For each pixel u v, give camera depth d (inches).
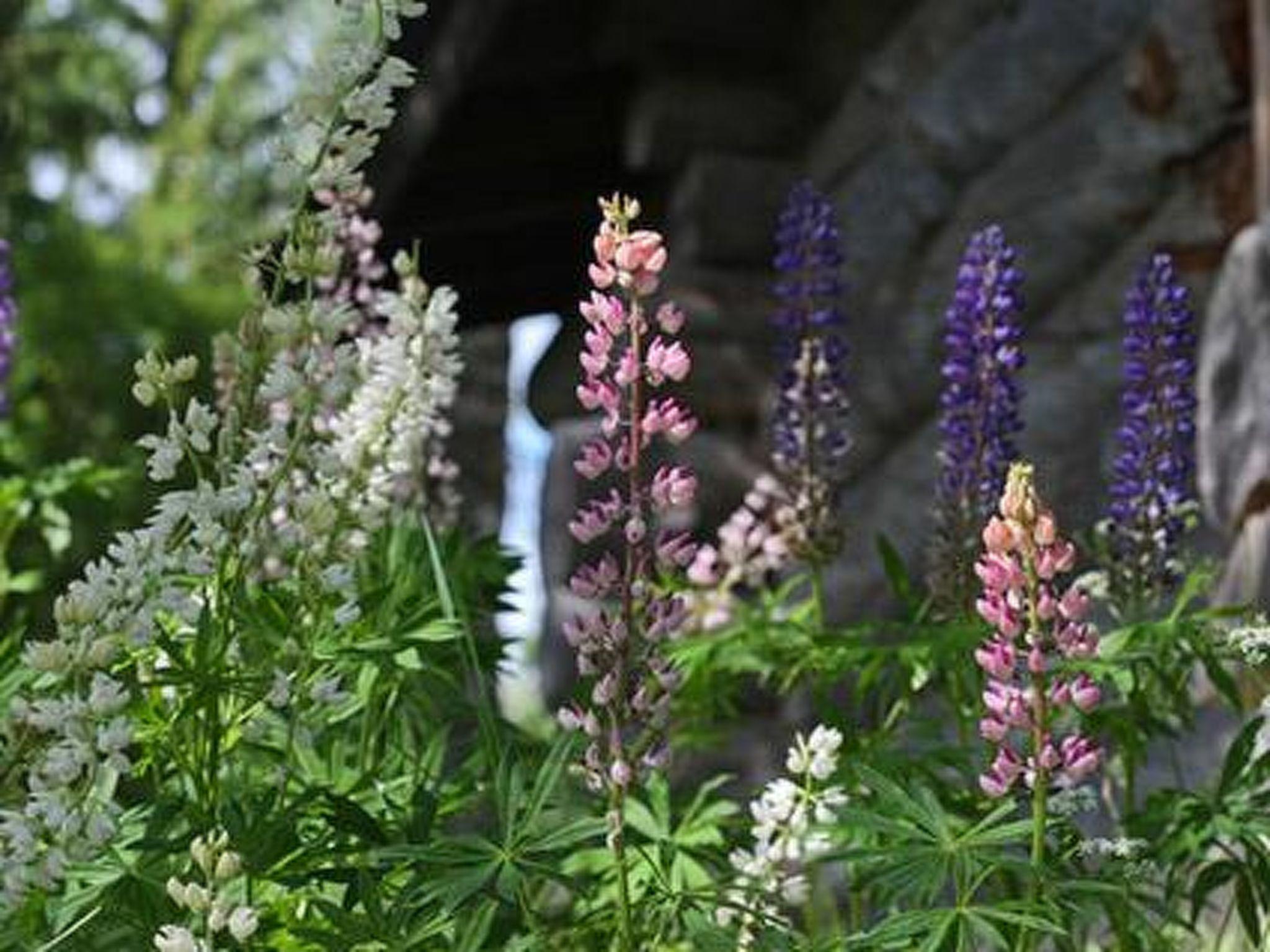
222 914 55.2
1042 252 141.2
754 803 62.1
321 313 60.2
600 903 70.4
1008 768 60.0
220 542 59.8
